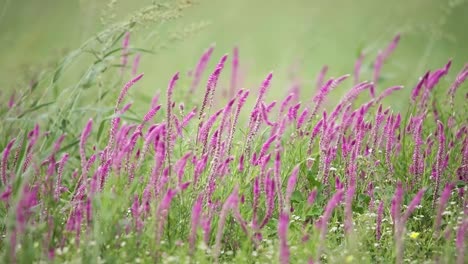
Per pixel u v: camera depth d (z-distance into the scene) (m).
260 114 8.66
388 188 9.26
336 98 14.59
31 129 9.84
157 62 17.39
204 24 11.62
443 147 8.91
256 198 8.16
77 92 10.21
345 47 21.72
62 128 9.73
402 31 15.43
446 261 7.76
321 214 8.80
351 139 9.45
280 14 25.94
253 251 8.00
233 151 9.61
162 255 7.82
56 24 20.25
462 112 10.92
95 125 10.34
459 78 10.19
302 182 9.26
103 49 10.25
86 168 8.45
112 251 7.78
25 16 20.12
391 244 8.32
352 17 24.72
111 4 10.80
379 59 13.44
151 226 7.73
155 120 11.18
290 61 18.41
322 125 8.98
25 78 12.11
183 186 7.71
